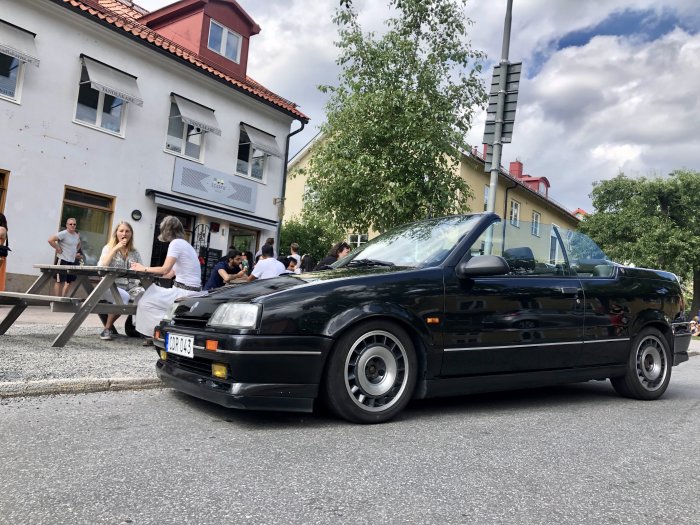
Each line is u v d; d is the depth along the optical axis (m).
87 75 13.05
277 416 3.84
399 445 3.28
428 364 3.95
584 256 5.17
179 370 3.90
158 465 2.73
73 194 12.91
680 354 5.70
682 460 3.29
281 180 18.55
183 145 15.45
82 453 2.87
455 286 4.12
